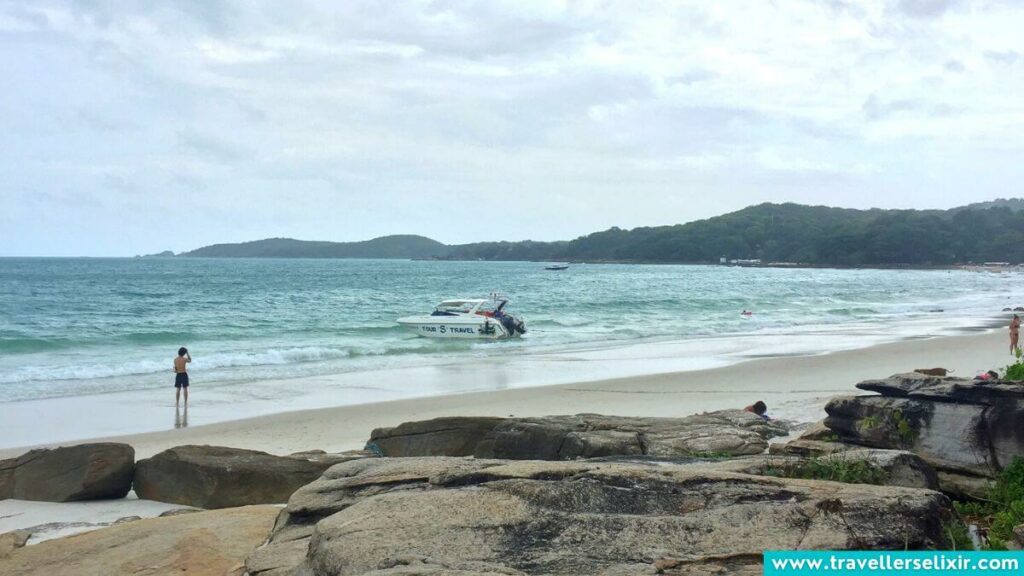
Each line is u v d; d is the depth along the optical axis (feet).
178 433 50.34
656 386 66.28
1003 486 23.77
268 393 66.64
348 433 49.47
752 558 13.44
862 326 131.85
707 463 20.18
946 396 26.12
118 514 31.48
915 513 14.69
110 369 78.38
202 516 23.66
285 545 16.47
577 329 128.16
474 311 117.70
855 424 27.71
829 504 14.78
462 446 37.45
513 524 14.70
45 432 51.60
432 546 13.99
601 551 13.78
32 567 20.67
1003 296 237.86
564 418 37.63
